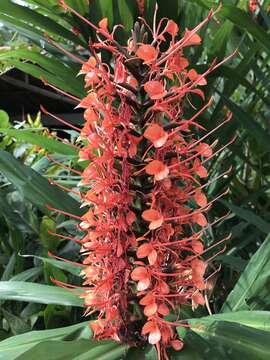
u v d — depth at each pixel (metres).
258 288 0.43
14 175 0.49
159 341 0.35
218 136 0.60
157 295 0.34
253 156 0.78
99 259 0.37
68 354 0.33
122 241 0.35
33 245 0.79
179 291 0.37
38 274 0.70
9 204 0.75
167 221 0.35
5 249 0.80
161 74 0.35
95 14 0.55
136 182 0.35
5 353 0.37
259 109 0.76
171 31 0.35
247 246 0.71
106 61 0.54
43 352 0.32
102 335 0.37
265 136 0.57
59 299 0.42
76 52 0.60
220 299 0.67
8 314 0.66
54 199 0.49
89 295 0.37
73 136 0.98
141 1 0.54
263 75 0.65
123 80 0.34
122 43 0.55
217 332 0.37
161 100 0.34
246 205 0.76
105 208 0.35
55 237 0.72
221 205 0.67
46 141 0.58
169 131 0.35
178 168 0.35
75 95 0.59
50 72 0.63
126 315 0.36
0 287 0.44
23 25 0.58
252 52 0.60
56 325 0.66
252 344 0.34
